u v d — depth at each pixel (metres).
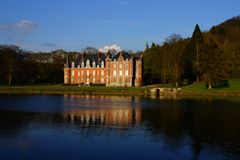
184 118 68.00
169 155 40.12
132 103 101.25
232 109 83.94
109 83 197.38
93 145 44.19
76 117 68.88
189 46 167.88
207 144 45.06
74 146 43.56
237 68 164.88
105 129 55.03
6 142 45.44
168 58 156.00
